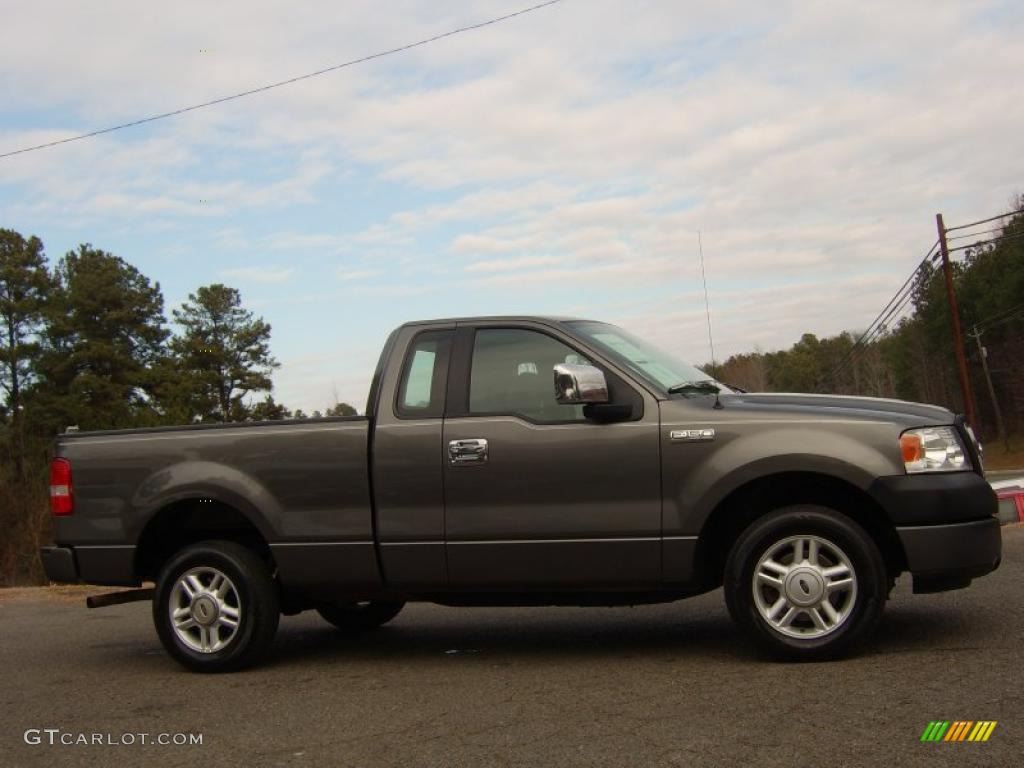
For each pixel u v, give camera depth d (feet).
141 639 26.61
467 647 22.66
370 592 20.76
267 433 21.21
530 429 19.66
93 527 22.17
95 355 177.37
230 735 16.39
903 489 17.85
